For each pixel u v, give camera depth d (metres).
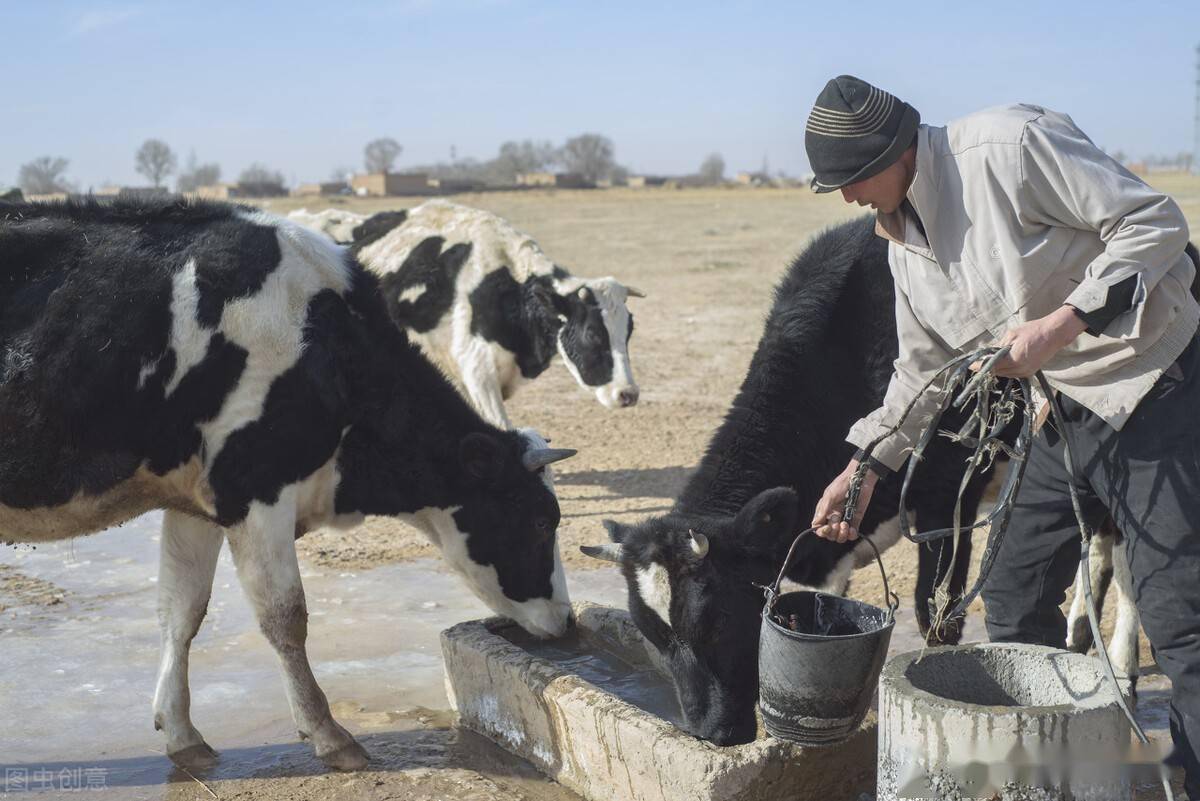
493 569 5.28
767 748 3.79
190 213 4.62
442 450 5.08
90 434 4.32
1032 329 3.18
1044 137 3.23
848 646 3.62
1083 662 3.39
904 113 3.41
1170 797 3.43
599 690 4.29
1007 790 3.05
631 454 10.18
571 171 136.00
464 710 4.97
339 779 4.48
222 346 4.41
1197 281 4.24
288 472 4.57
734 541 4.13
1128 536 3.45
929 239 3.47
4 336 4.23
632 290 9.15
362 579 7.05
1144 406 3.33
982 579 3.62
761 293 21.28
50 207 4.50
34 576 7.11
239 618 6.39
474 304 8.97
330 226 9.66
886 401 3.87
